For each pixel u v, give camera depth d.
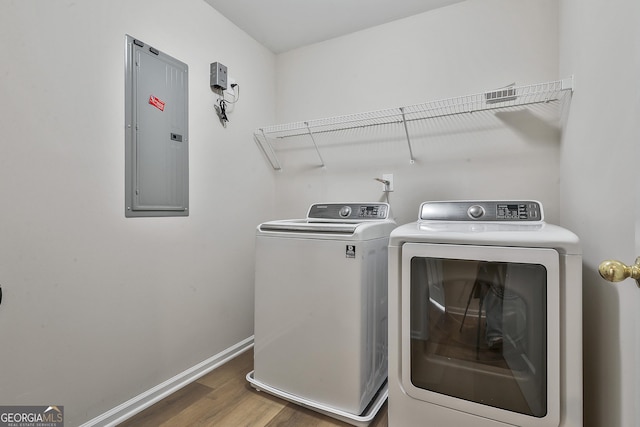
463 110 2.00
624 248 0.80
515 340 1.11
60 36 1.30
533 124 1.83
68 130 1.33
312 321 1.58
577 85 1.33
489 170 1.94
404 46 2.19
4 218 1.15
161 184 1.73
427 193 2.12
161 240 1.74
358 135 2.35
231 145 2.23
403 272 1.25
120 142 1.53
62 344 1.32
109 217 1.48
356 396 1.47
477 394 1.17
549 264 1.02
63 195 1.32
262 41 2.49
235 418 1.53
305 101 2.56
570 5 1.46
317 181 2.52
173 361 1.80
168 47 1.77
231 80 2.21
